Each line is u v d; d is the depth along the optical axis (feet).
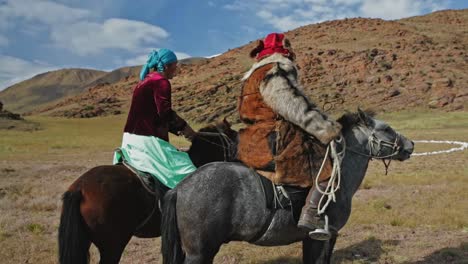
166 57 19.58
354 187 19.71
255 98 18.13
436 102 256.11
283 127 17.83
